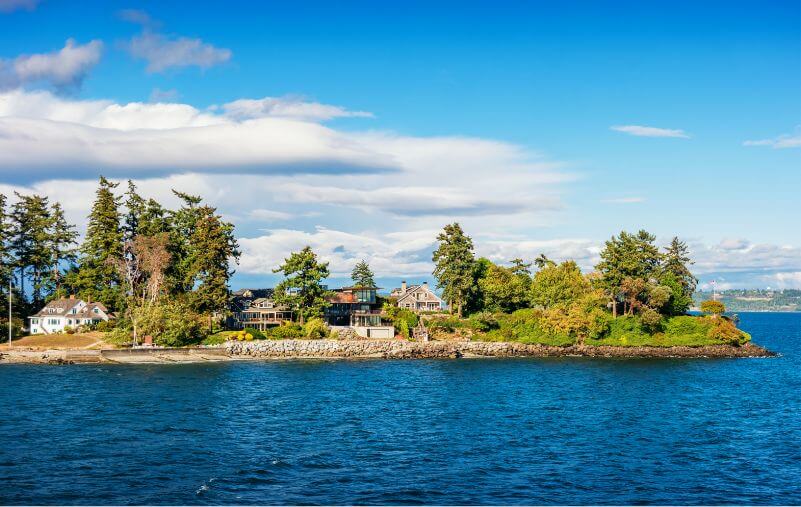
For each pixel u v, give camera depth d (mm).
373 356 146500
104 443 61562
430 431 68062
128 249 161875
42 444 60906
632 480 52062
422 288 184875
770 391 95688
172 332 140375
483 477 52562
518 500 47562
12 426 68188
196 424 70250
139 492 48219
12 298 161250
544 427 70250
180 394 89938
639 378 110312
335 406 81938
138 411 77000
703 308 161750
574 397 89688
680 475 53344
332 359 141500
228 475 52312
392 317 165125
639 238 165750
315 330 152125
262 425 70312
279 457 57500
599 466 55656
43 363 129250
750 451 60500
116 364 128750
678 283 166875
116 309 163500
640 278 156125
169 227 166250
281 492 48656
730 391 95562
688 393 93500
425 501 47219
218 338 146250
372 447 61281
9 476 51406
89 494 47688
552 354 150125
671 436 66250
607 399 88062
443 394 92125
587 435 66625
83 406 79938
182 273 159750
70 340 146000
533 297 169625
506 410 79812
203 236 155250
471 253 169000
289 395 90188
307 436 65438
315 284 157000
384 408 80812
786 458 58312
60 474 52094
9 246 163250
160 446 60688
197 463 55375
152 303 146500
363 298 168750
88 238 166250
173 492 48312
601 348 150875
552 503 47062
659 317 151750
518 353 150750
